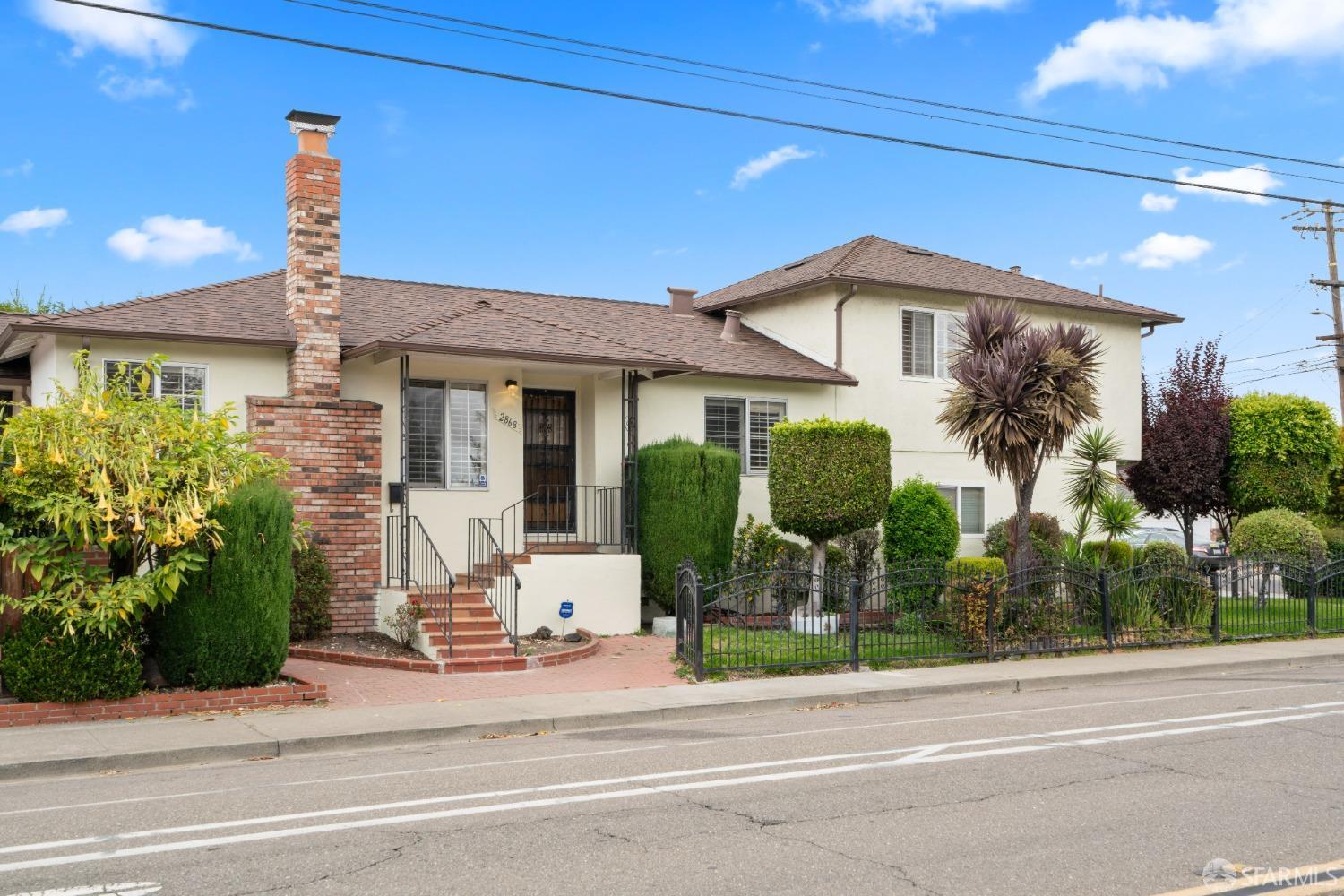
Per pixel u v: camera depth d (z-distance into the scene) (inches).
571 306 886.4
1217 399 1028.5
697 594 554.6
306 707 468.4
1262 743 390.9
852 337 851.4
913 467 875.4
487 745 413.4
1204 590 717.3
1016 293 912.3
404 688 514.6
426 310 765.9
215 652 465.1
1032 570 653.9
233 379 629.3
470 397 708.7
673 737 422.0
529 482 744.3
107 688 439.8
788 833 272.5
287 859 253.1
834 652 603.2
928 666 601.3
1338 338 1224.2
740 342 879.1
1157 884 231.9
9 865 251.6
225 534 467.2
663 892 227.6
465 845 263.4
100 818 297.7
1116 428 974.4
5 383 700.7
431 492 688.4
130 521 446.0
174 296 667.4
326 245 634.2
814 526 697.6
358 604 631.8
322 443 626.2
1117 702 498.0
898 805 301.6
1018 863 246.8
